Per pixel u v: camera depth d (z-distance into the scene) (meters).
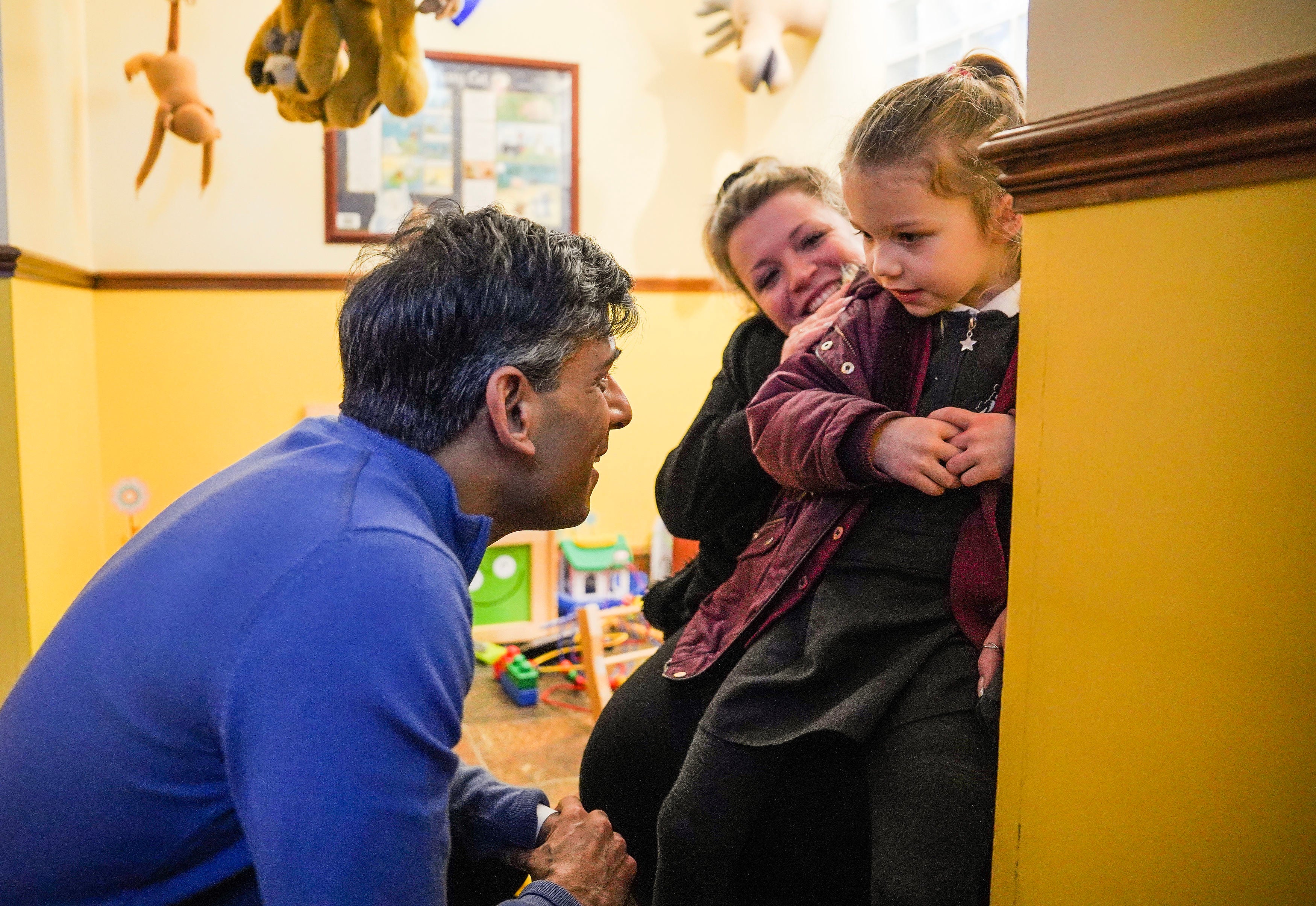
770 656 0.99
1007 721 0.82
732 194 1.33
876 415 0.93
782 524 1.08
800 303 1.27
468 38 2.98
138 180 2.62
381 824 0.65
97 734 0.71
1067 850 0.77
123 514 2.70
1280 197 0.58
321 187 2.91
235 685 0.66
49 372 2.34
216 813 0.72
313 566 0.68
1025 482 0.80
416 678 0.68
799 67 2.86
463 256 0.80
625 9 3.11
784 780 0.99
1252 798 0.62
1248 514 0.61
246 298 2.86
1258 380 0.60
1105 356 0.71
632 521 3.27
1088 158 0.70
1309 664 0.58
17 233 2.12
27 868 0.72
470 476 0.83
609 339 0.88
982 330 0.94
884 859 0.81
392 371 0.80
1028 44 0.77
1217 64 0.61
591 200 3.14
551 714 2.57
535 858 0.96
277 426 2.93
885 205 0.91
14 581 2.13
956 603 0.90
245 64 2.30
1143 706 0.69
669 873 0.98
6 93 2.07
